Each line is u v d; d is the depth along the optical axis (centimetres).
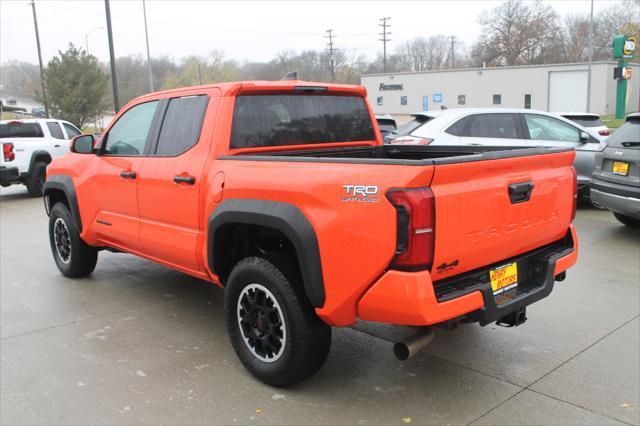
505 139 891
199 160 400
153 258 477
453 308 291
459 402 338
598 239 746
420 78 5409
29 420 325
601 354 402
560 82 4653
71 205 560
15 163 1291
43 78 3372
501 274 336
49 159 1366
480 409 330
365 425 315
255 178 346
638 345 416
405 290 280
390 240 282
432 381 365
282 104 428
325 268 310
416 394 349
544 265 355
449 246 289
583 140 928
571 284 562
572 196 380
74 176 557
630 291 538
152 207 449
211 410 334
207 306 519
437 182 282
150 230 455
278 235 363
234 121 398
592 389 352
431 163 276
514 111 910
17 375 382
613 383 359
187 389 360
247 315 368
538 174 345
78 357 410
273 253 351
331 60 7319
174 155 429
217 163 385
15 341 441
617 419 317
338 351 414
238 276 362
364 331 420
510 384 360
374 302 293
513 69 4850
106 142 522
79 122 3262
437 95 5334
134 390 359
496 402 338
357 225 294
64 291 568
